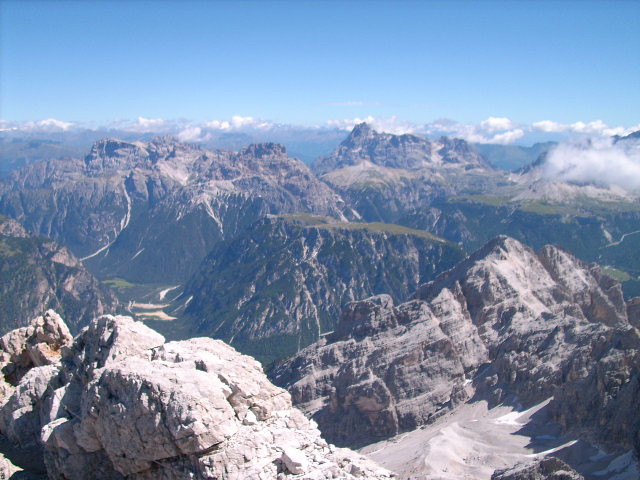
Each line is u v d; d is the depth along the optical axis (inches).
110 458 2431.1
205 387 2356.1
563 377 6643.7
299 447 2425.0
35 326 4185.5
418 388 7564.0
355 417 7421.3
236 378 2544.3
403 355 7785.4
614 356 5748.0
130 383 2375.7
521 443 5738.2
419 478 5132.9
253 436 2347.4
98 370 2581.2
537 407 6422.2
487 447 5743.1
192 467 2278.5
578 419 5649.6
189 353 2672.2
